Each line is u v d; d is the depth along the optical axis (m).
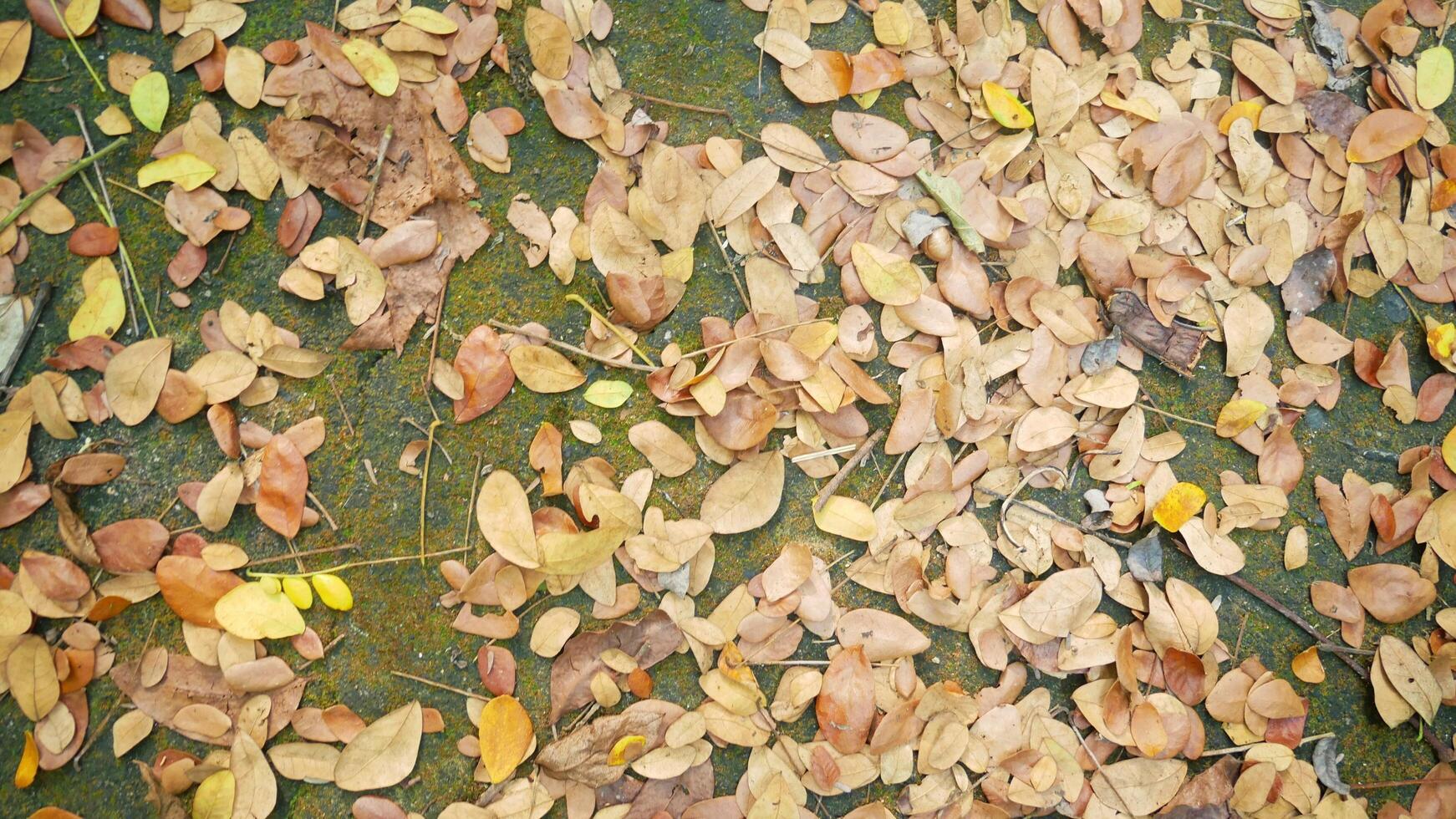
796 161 1.03
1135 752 1.02
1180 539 1.03
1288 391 1.05
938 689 1.01
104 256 1.00
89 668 0.98
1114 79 1.05
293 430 1.00
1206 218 1.05
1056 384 1.03
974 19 1.04
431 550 1.01
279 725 0.99
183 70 1.01
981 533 1.02
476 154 1.02
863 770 1.01
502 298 1.02
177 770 0.98
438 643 1.00
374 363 1.01
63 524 0.98
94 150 1.00
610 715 1.01
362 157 1.01
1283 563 1.04
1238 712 1.03
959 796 1.01
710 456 1.01
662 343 1.02
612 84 1.03
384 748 0.99
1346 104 1.06
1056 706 1.02
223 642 0.99
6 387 0.99
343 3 1.02
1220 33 1.06
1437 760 1.04
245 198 1.01
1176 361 1.04
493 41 1.02
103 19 1.01
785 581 1.01
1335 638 1.04
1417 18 1.07
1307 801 1.03
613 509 1.00
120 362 0.99
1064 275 1.04
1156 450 1.03
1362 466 1.05
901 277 1.02
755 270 1.02
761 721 1.01
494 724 0.99
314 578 1.00
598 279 1.02
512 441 1.01
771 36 1.03
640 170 1.03
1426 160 1.06
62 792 0.98
